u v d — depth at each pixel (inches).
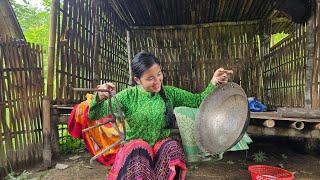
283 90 240.4
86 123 151.9
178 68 320.5
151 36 322.7
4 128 149.8
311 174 151.9
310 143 189.2
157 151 76.6
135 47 326.3
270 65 278.8
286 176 125.7
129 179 71.4
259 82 307.4
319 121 141.9
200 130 86.7
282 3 181.0
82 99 205.2
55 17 172.2
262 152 191.5
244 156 184.4
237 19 303.4
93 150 156.6
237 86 81.4
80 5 200.4
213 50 315.3
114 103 77.7
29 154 161.9
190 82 319.3
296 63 209.3
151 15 291.1
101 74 240.1
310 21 175.6
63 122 174.4
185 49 319.0
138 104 78.6
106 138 154.4
